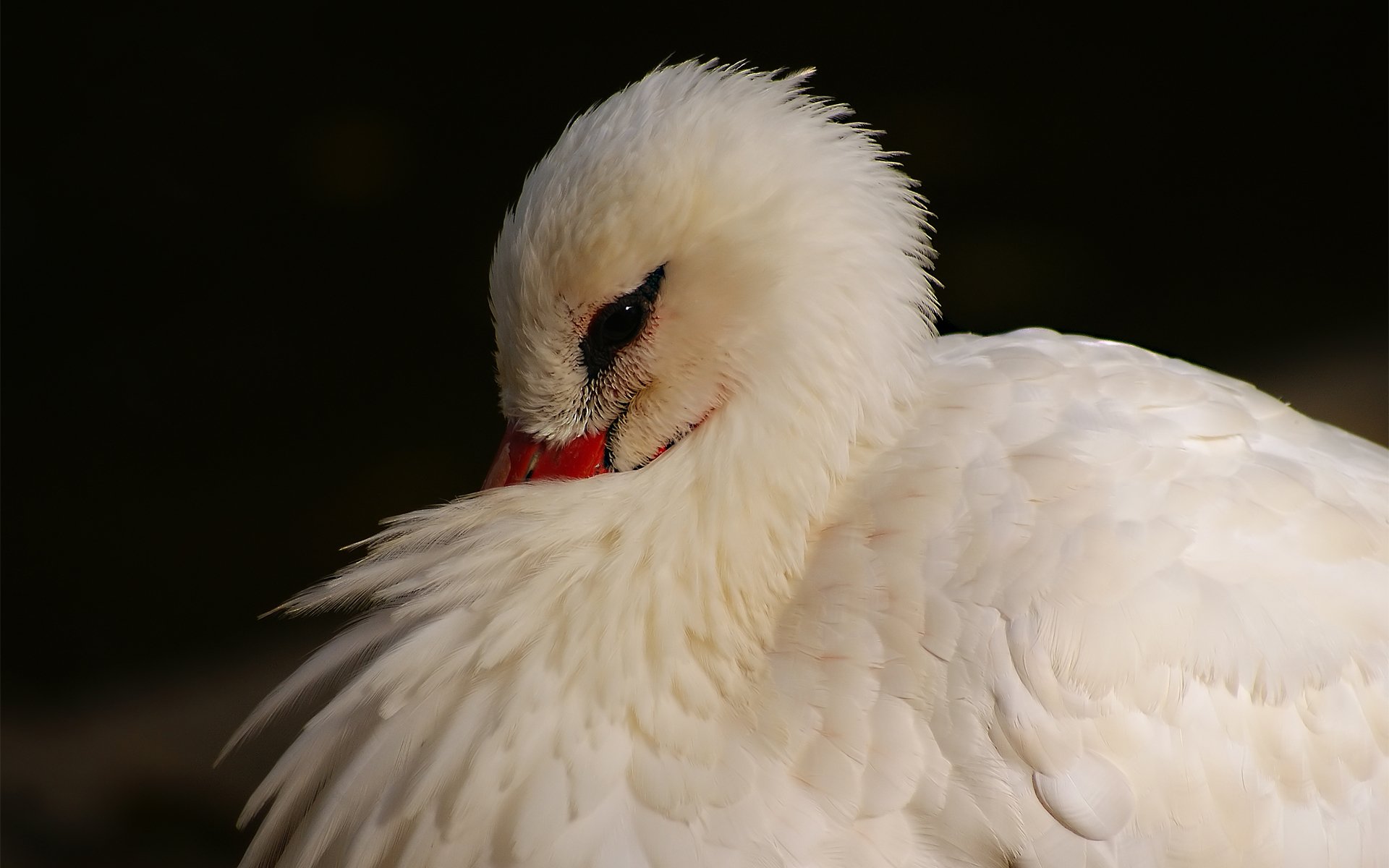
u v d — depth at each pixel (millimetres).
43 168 7160
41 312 6672
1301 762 3896
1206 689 3895
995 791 3891
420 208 7004
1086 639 3893
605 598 3902
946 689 3896
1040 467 3916
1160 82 7348
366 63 7570
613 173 3918
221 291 6773
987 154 7031
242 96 7438
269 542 5570
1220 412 3936
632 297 3924
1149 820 3891
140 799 4395
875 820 3893
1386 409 5477
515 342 3934
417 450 5984
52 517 5723
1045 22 7660
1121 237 6645
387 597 3920
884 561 3910
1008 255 6570
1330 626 3906
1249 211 6723
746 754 3895
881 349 3922
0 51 7258
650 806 3889
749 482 3914
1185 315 6234
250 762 4500
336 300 6672
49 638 5121
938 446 3926
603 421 3934
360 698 3912
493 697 3898
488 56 7520
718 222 3918
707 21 7551
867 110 7176
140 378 6355
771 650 3908
